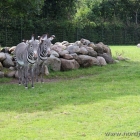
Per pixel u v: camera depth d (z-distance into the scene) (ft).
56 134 28.09
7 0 73.72
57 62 60.95
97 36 165.58
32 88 47.50
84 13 180.55
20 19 136.26
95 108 35.70
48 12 158.81
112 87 47.34
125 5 192.54
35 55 46.80
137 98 39.91
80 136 27.61
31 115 33.68
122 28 173.68
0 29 132.87
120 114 33.40
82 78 56.75
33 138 27.27
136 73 59.82
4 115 33.81
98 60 69.41
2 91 45.57
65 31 152.25
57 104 37.65
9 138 27.32
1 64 57.21
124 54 94.94
